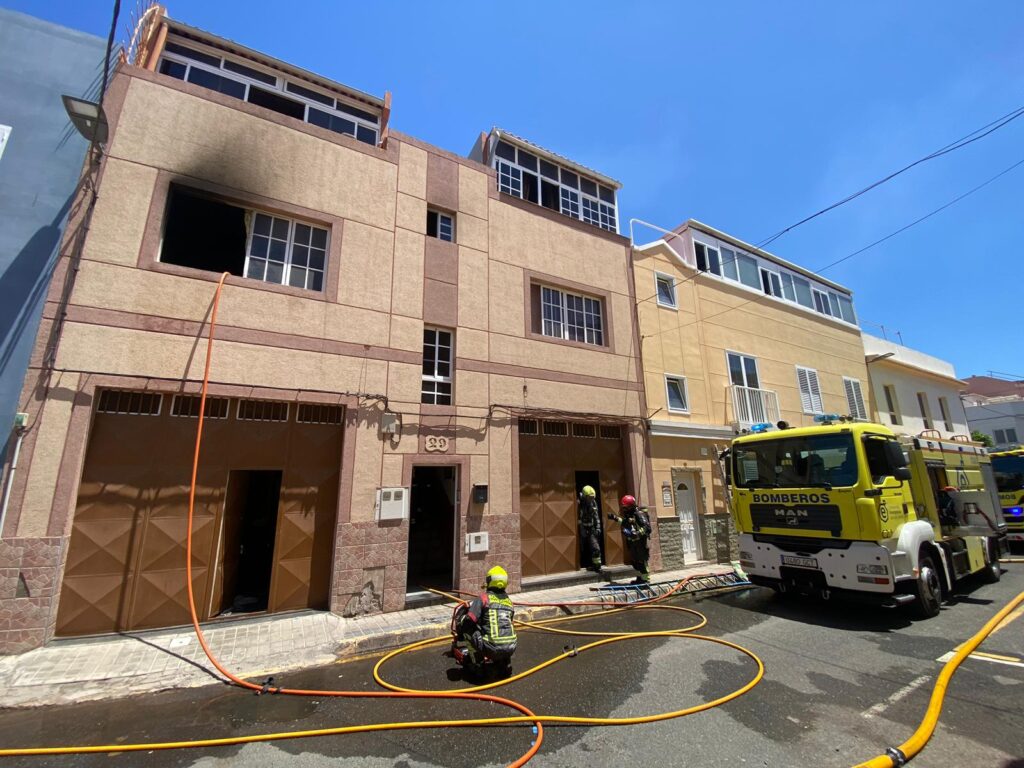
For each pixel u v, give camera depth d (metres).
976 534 9.04
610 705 4.40
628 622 7.26
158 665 5.29
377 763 3.53
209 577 6.70
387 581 7.50
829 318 18.25
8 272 5.93
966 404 39.00
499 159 11.44
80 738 3.90
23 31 6.77
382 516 7.63
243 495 7.69
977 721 3.93
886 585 6.37
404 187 9.22
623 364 11.56
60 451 5.82
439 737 3.91
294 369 7.43
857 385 18.33
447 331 9.27
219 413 7.05
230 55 8.50
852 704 4.30
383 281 8.54
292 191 8.02
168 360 6.59
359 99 9.49
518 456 9.51
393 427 8.05
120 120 6.91
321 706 4.51
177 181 7.11
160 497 6.52
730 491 8.66
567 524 10.09
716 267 15.22
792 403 15.67
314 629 6.46
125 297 6.47
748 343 15.02
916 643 5.87
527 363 9.99
